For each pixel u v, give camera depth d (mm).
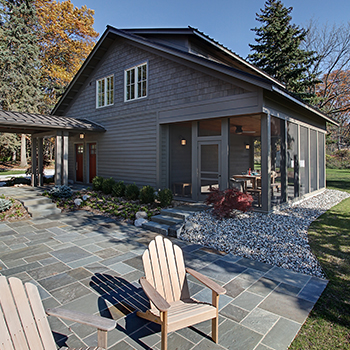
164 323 2213
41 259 4559
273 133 7316
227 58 10055
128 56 10234
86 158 12992
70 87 12656
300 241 5273
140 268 4203
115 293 3422
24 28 22922
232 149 13641
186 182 10383
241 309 3057
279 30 19031
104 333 1922
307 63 19734
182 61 8258
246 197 6480
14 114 9836
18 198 8469
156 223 6625
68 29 25609
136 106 9930
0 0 22141
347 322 2812
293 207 8492
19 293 1883
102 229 6453
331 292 3465
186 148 10383
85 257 4660
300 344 2471
